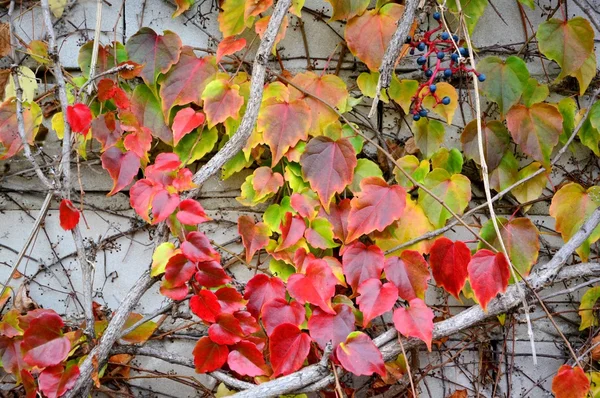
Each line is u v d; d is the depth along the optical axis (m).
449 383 1.85
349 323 1.70
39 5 1.85
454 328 1.71
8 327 1.74
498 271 1.69
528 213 1.88
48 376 1.65
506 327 1.86
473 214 1.87
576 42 1.82
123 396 1.81
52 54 1.69
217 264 1.69
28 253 1.83
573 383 1.69
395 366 1.81
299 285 1.71
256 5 1.79
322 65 1.88
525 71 1.82
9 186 1.84
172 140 1.81
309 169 1.78
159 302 1.84
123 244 1.84
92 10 1.86
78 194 1.84
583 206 1.79
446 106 1.82
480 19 1.90
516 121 1.82
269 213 1.81
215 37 1.86
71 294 1.82
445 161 1.84
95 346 1.68
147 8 1.86
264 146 1.85
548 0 1.89
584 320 1.84
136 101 1.81
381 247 1.80
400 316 1.69
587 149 1.89
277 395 1.67
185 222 1.67
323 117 1.81
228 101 1.77
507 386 1.85
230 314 1.68
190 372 1.82
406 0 1.72
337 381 1.67
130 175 1.71
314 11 1.88
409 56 1.87
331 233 1.78
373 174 1.81
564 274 1.72
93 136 1.76
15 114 1.79
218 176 1.86
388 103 1.88
